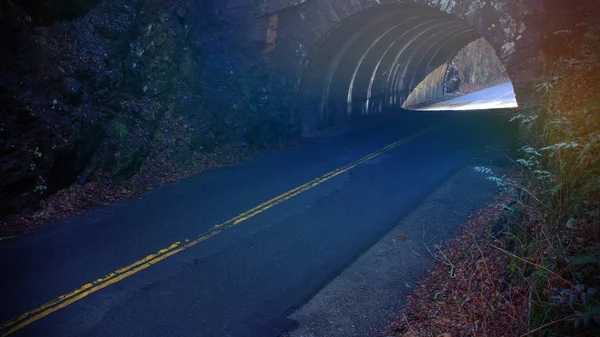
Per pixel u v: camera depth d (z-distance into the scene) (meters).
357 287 6.05
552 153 6.07
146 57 13.27
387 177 11.98
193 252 7.29
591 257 3.45
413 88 34.06
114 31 12.20
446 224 8.21
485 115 24.39
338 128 21.59
